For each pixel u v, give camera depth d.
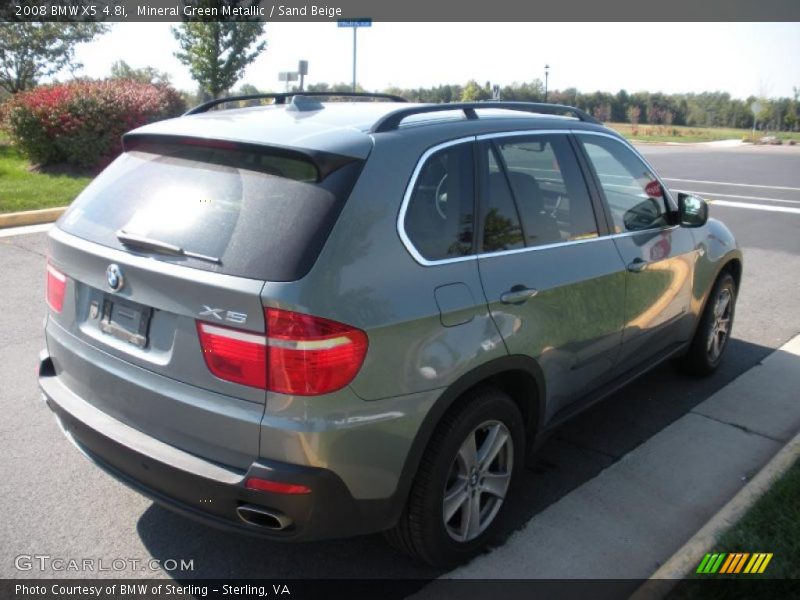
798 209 13.20
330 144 2.71
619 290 3.82
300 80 14.47
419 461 2.80
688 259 4.54
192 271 2.54
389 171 2.77
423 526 2.90
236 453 2.55
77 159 13.29
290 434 2.44
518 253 3.23
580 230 3.66
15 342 5.56
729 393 5.03
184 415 2.63
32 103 13.23
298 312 2.39
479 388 3.06
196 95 20.58
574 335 3.51
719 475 3.96
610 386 4.06
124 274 2.75
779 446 4.29
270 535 2.60
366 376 2.54
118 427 2.86
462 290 2.88
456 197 3.02
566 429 4.46
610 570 3.16
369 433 2.57
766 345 6.00
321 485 2.50
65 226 3.16
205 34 18.91
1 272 7.36
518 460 3.34
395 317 2.60
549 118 3.77
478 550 3.25
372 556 3.23
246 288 2.42
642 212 4.21
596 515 3.56
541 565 3.18
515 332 3.10
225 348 2.50
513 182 3.32
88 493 3.64
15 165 13.80
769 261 8.98
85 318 3.04
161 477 2.69
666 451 4.21
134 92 14.08
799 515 3.31
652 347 4.42
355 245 2.57
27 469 3.84
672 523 3.51
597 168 3.90
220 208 2.68
